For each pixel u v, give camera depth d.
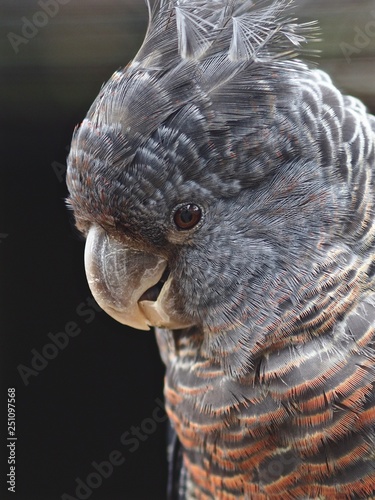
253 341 1.06
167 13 1.06
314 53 1.12
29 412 1.27
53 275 1.25
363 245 1.05
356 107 1.07
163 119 1.05
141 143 1.05
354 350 1.05
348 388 1.05
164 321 1.07
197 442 1.08
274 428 1.06
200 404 1.07
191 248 1.06
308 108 1.05
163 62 1.06
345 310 1.05
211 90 1.05
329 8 1.14
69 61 1.20
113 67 1.20
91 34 1.19
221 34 1.06
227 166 1.05
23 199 1.23
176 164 1.05
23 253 1.25
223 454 1.07
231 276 1.06
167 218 1.05
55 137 1.22
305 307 1.05
